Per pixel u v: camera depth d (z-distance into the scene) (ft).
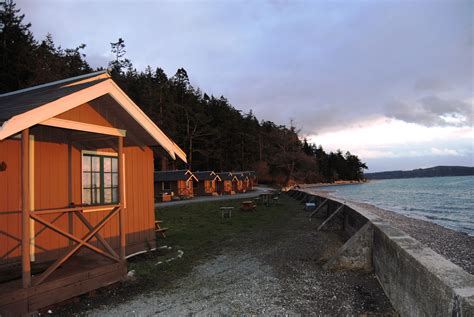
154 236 28.96
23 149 14.76
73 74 127.44
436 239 48.55
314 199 68.39
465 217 80.18
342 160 413.80
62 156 21.59
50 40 139.33
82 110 19.07
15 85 91.81
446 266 12.09
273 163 231.91
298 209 66.85
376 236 20.76
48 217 20.49
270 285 19.29
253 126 269.23
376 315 14.93
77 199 22.34
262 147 258.37
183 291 18.29
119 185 19.99
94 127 18.60
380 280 19.21
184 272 22.11
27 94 23.70
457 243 45.09
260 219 51.57
